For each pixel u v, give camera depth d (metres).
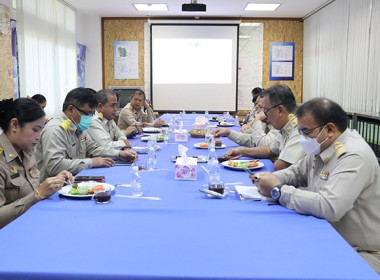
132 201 1.54
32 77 5.38
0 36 4.55
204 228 1.25
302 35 7.77
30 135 1.65
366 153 1.42
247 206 1.48
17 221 1.30
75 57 7.03
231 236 1.18
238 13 7.30
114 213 1.39
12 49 4.93
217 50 7.75
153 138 3.04
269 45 7.77
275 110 2.25
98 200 1.51
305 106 1.54
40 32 5.62
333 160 1.50
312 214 1.37
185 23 7.67
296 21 7.72
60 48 6.36
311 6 6.70
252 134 3.08
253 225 1.28
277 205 1.49
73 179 1.78
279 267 0.97
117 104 3.41
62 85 6.47
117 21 7.70
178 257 1.03
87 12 7.31
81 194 1.59
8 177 1.65
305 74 7.70
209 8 6.86
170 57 7.79
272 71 7.85
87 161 2.26
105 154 2.67
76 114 2.43
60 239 1.15
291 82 7.90
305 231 1.22
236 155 2.54
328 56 6.55
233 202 1.54
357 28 5.50
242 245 1.11
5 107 1.63
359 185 1.37
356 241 1.45
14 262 0.99
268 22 7.72
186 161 2.00
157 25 7.69
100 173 2.10
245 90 7.91
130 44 7.76
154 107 7.90
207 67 7.81
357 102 5.51
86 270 0.95
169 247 1.10
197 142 3.33
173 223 1.29
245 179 1.95
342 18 5.98
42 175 2.32
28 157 1.79
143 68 7.84
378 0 4.91
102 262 1.00
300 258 1.03
